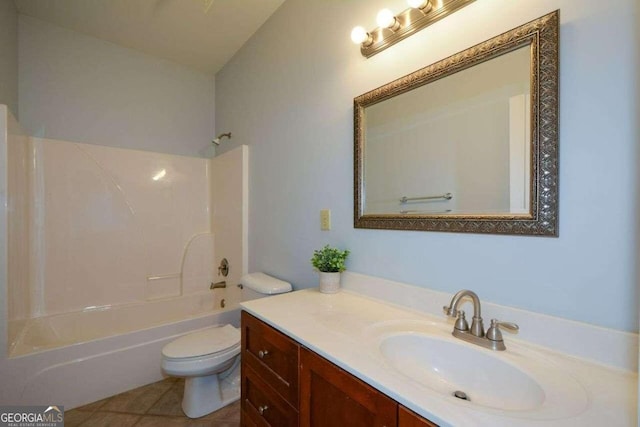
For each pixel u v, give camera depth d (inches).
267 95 86.2
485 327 38.7
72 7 83.0
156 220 109.3
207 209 121.6
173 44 100.5
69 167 93.0
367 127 55.4
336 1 62.3
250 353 50.4
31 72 87.8
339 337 38.2
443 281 43.9
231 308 96.3
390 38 50.4
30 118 87.6
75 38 94.7
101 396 73.5
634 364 28.1
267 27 86.4
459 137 42.1
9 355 64.5
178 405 71.4
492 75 38.5
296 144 74.2
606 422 22.1
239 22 88.1
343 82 60.7
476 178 40.2
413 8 46.7
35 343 78.2
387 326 41.6
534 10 34.8
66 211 92.0
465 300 40.9
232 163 103.3
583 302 31.3
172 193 113.0
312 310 48.5
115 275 100.3
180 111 115.3
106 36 97.0
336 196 62.6
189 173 117.1
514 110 36.3
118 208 101.6
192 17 86.1
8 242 66.2
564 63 32.4
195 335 73.3
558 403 24.7
